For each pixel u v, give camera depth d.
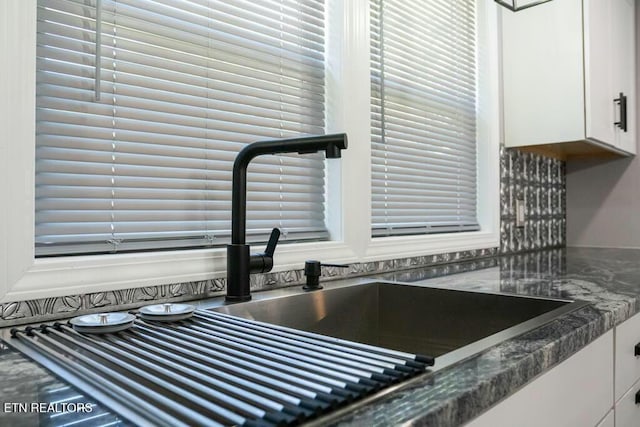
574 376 0.82
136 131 1.05
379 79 1.69
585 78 2.05
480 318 1.18
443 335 1.24
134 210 1.04
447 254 1.86
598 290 1.19
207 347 0.66
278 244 1.30
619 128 2.35
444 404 0.49
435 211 1.96
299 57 1.42
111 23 1.02
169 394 0.50
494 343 0.72
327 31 1.50
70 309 0.88
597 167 2.70
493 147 2.19
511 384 0.61
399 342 1.31
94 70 0.99
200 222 1.17
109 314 0.83
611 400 0.97
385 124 1.72
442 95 2.03
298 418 0.44
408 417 0.46
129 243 1.03
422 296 1.28
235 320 0.85
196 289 1.08
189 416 0.43
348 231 1.46
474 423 0.55
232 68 1.24
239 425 0.42
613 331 0.98
